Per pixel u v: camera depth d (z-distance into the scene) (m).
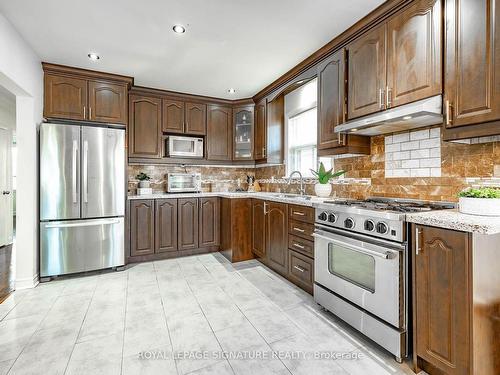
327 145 2.53
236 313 2.13
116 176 3.11
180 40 2.41
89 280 2.84
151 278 2.90
